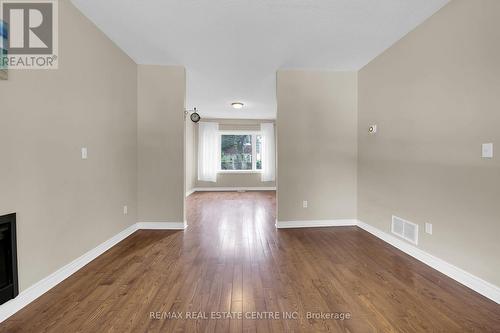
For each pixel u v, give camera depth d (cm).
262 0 212
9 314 160
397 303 177
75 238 226
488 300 181
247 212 484
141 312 166
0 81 157
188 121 717
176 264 242
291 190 375
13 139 166
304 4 218
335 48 302
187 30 260
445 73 219
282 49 304
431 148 236
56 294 187
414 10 227
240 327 152
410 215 265
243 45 294
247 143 822
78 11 226
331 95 375
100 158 264
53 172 199
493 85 179
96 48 254
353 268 234
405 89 271
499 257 177
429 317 162
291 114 372
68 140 215
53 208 199
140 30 261
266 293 190
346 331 149
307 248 286
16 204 167
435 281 209
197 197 673
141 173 357
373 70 333
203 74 388
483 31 185
